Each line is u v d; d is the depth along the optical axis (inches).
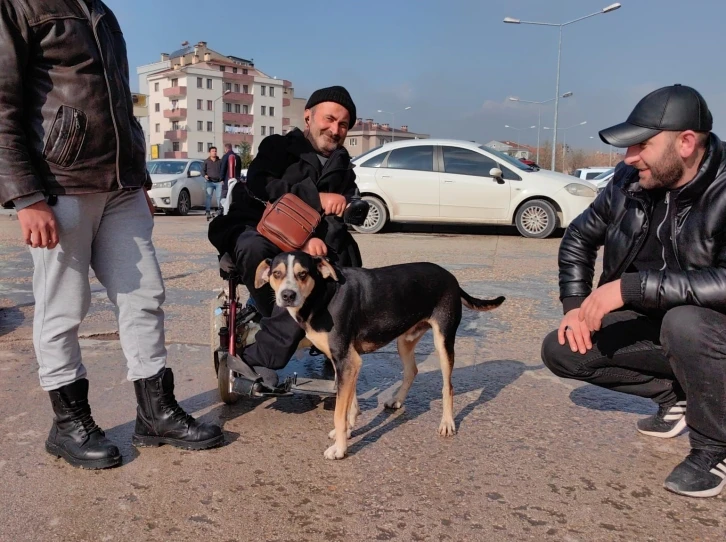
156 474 111.9
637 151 108.4
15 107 100.4
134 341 120.3
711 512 102.0
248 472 113.4
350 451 123.7
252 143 3299.7
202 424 124.0
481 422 138.8
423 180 479.8
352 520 98.0
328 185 152.7
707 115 105.0
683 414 127.1
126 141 111.8
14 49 99.0
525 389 159.8
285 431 132.9
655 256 119.3
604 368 128.3
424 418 141.8
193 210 808.9
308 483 109.7
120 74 112.7
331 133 152.6
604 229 130.5
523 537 94.1
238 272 144.5
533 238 467.5
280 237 134.6
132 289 118.6
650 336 122.6
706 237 107.6
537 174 472.4
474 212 476.1
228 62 3253.0
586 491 108.0
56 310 112.3
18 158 100.1
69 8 104.0
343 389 121.3
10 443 122.6
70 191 106.9
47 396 146.4
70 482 108.3
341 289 123.6
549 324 222.5
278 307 134.4
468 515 100.0
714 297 103.6
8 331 200.2
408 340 144.0
